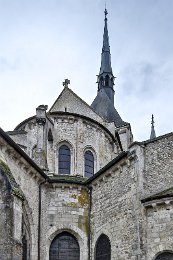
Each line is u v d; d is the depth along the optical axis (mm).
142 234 19781
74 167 29906
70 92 36531
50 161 29312
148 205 20016
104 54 59969
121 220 21891
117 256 21672
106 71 58031
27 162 22141
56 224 25344
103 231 23734
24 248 22422
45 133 28344
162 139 22203
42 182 24766
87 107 36500
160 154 21859
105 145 32562
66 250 25312
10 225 17516
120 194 22500
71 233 25562
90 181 25812
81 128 30938
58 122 30828
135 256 19812
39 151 27484
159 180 21250
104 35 62125
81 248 25156
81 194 26188
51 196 25828
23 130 30688
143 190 20656
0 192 18109
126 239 21078
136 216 20375
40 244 23922
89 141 31172
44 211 25062
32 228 23203
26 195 22578
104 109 50625
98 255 23969
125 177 22281
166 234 19250
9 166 20625
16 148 20531
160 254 19250
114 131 35531
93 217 25266
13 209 17734
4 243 17328
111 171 23531
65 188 26031
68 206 25766
